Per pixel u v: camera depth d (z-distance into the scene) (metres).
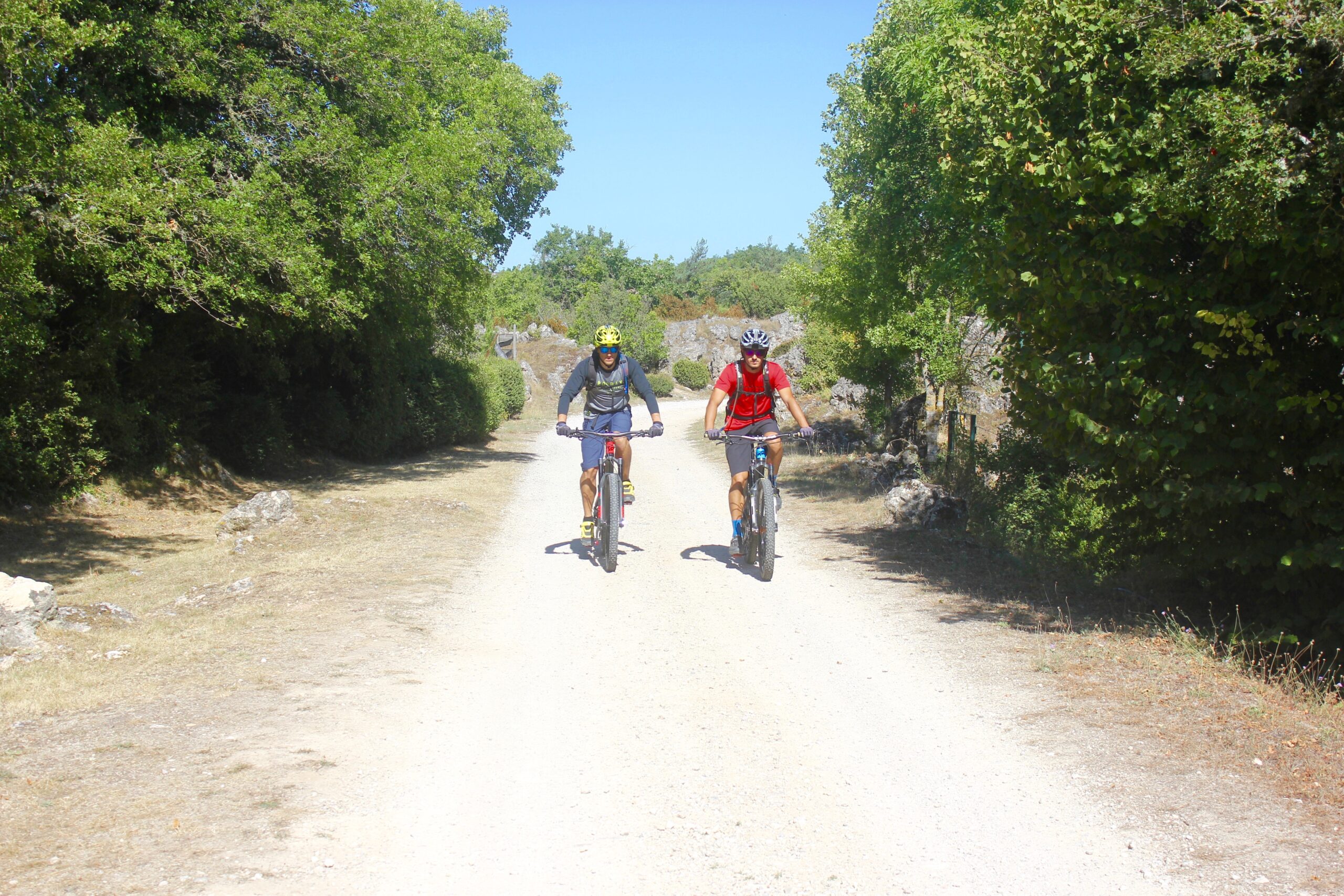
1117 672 5.79
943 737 4.92
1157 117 5.99
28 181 10.02
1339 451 5.59
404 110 18.08
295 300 15.09
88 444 13.73
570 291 110.81
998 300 7.92
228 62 14.04
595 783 4.37
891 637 6.91
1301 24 5.36
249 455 18.02
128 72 12.99
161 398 15.96
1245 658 5.95
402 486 17.48
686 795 4.23
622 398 9.34
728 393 8.98
